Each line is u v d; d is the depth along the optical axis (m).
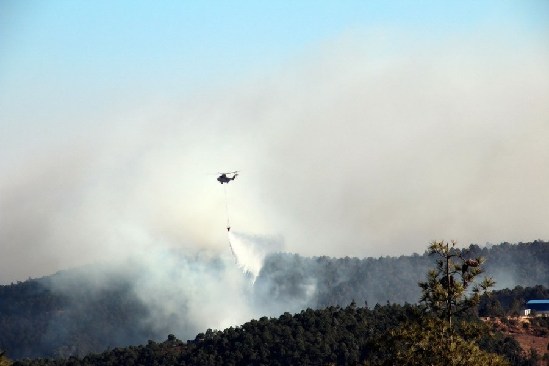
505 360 53.53
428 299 54.38
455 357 51.97
